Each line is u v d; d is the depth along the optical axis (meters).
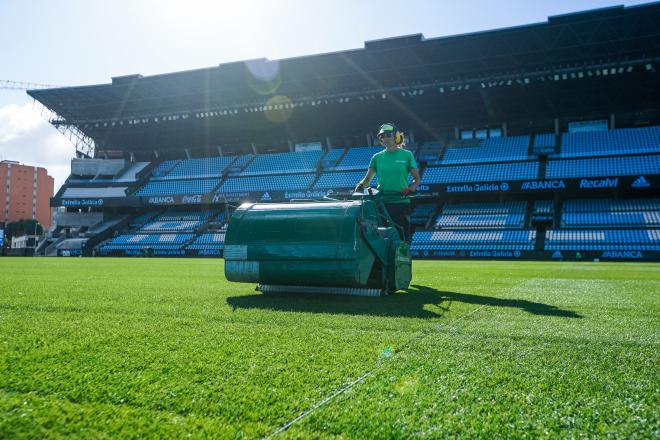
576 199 31.73
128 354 2.13
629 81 30.75
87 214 41.91
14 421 1.40
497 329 2.85
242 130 42.66
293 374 1.86
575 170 30.59
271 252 4.55
